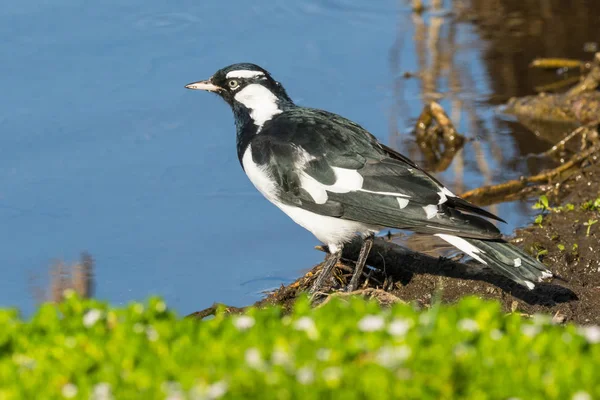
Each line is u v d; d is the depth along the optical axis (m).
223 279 12.30
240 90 11.71
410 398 5.67
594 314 10.59
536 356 6.15
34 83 16.91
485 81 17.45
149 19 19.20
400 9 20.06
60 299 11.73
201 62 17.78
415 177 10.60
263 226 13.48
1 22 18.77
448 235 10.29
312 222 11.04
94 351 6.35
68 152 15.20
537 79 17.50
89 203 13.97
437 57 18.25
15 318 7.03
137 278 12.32
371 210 10.61
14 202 13.93
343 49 18.56
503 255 10.15
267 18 19.53
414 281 11.48
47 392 5.89
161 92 16.83
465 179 14.69
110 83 17.05
